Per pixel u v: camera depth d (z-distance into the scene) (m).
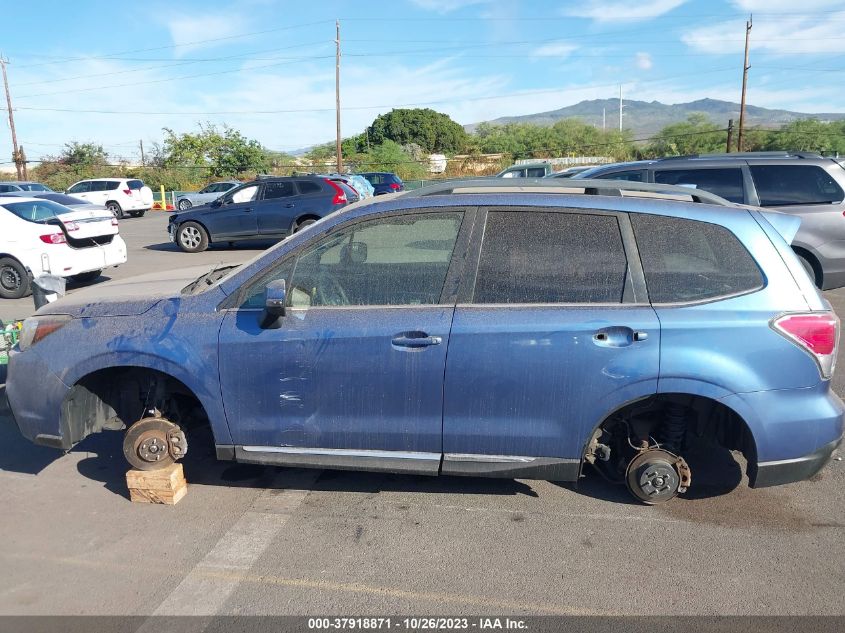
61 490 3.89
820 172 7.45
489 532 3.40
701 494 3.79
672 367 3.16
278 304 3.22
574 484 3.92
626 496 3.77
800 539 3.31
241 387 3.42
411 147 55.88
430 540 3.32
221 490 3.89
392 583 2.97
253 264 3.48
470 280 3.31
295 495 3.82
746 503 3.68
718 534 3.36
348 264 3.41
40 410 3.61
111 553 3.23
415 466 3.40
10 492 3.87
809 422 3.22
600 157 59.06
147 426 3.71
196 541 3.33
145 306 3.59
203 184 44.25
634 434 3.62
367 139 61.28
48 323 3.63
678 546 3.25
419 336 3.24
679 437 3.58
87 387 3.70
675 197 3.53
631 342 3.17
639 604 2.82
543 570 3.06
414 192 3.62
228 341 3.38
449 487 3.90
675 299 3.24
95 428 3.84
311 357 3.32
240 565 3.12
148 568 3.10
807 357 3.19
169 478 3.65
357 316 3.32
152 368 3.46
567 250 3.30
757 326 3.16
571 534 3.37
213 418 3.49
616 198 3.37
